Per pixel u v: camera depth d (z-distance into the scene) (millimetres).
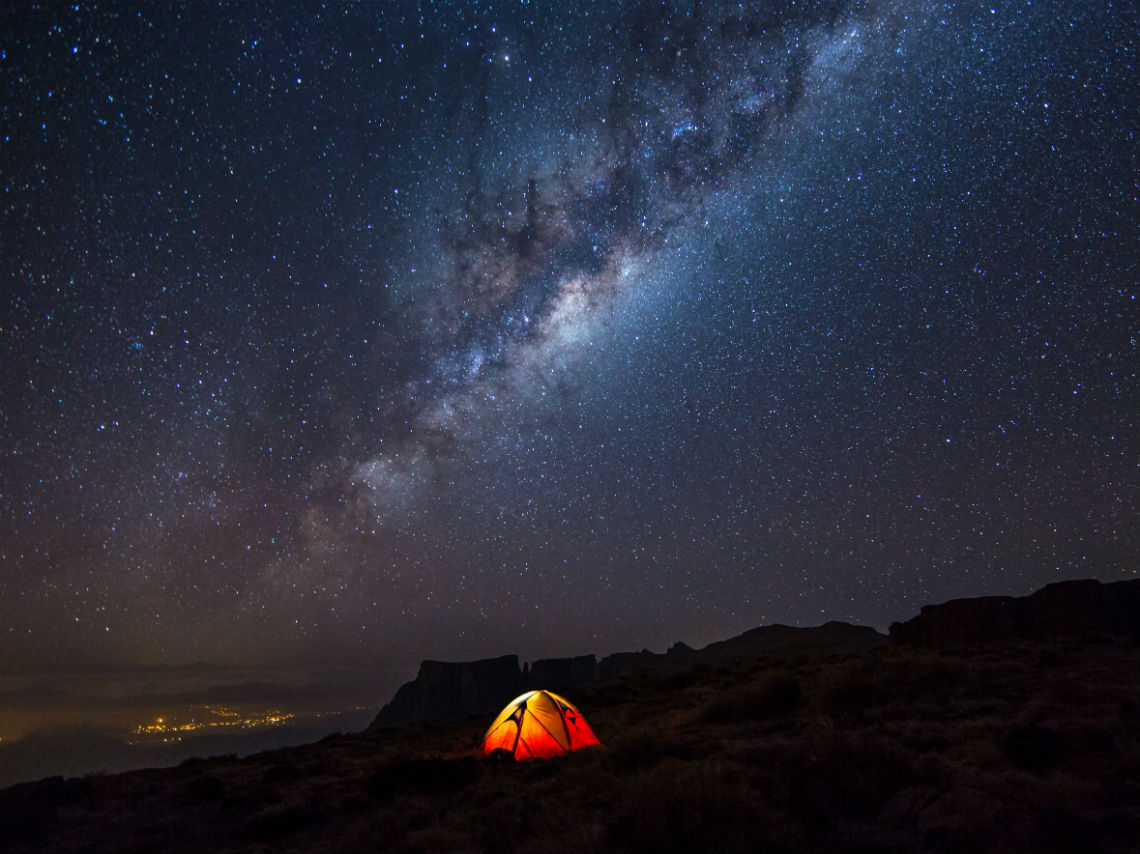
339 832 10094
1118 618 24078
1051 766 8375
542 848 7574
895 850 6637
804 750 9602
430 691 86688
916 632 27688
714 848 6914
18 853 10227
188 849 9867
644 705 23281
